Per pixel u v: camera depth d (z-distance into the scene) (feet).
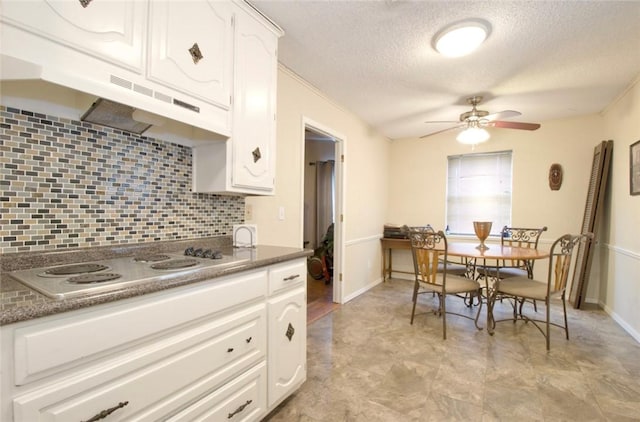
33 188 3.85
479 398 5.72
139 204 5.04
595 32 6.41
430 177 15.31
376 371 6.67
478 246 10.28
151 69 4.06
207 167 5.67
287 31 6.53
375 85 9.29
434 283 8.86
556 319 9.91
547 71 8.21
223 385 4.09
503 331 8.92
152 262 4.39
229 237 6.68
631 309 8.78
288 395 5.46
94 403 2.77
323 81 9.07
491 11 5.80
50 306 2.45
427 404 5.54
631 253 8.79
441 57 7.57
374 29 6.45
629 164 9.15
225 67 5.17
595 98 10.12
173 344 3.44
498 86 9.22
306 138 17.01
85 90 3.30
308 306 11.19
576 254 11.71
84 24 3.43
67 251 4.14
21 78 2.97
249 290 4.49
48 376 2.51
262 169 6.00
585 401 5.63
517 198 13.24
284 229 8.57
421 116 12.23
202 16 4.77
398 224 15.99
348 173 11.93
